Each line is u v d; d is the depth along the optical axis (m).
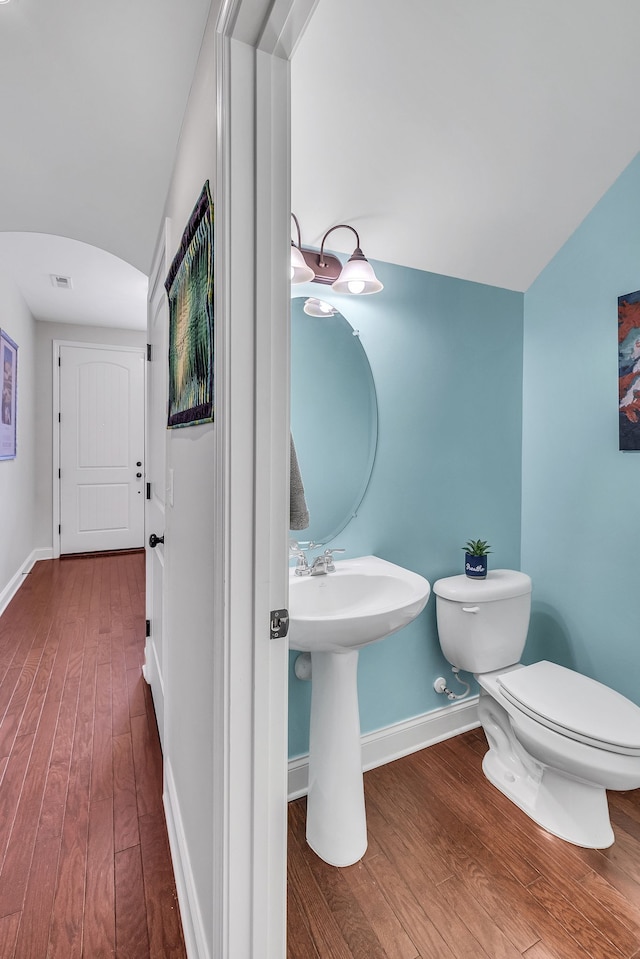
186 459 1.27
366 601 1.63
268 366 0.83
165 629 1.73
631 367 1.78
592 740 1.39
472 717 2.14
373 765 1.88
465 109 1.44
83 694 2.37
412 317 1.92
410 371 1.92
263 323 0.82
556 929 1.26
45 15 1.06
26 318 4.23
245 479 0.83
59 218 1.85
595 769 1.39
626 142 1.67
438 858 1.47
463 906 1.32
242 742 0.85
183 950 1.19
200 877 1.11
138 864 1.43
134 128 1.39
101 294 4.01
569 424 2.04
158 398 2.00
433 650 2.02
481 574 1.95
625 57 1.42
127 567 4.62
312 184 1.55
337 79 1.32
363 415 1.83
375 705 1.89
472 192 1.68
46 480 4.91
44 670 2.60
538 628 2.19
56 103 1.31
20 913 1.27
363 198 1.61
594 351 1.92
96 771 1.83
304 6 0.69
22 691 2.38
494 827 1.59
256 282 0.81
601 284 1.88
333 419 1.78
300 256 1.52
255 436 0.83
